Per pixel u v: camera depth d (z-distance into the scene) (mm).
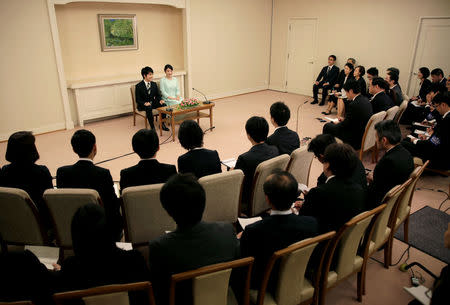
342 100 5961
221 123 6238
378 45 7234
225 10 7848
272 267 1493
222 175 2150
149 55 7023
